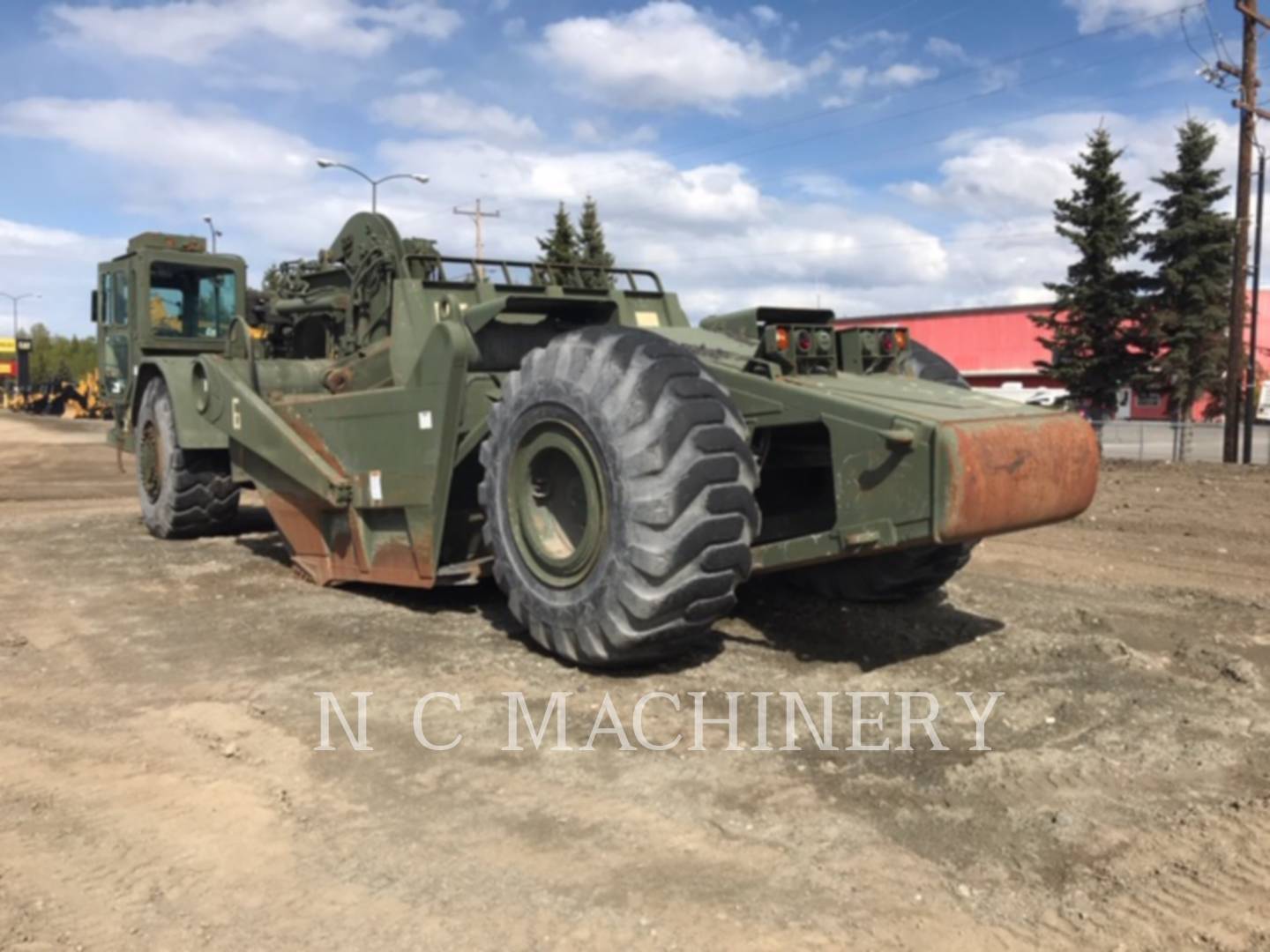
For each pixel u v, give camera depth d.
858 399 4.64
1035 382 50.47
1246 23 18.45
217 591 7.01
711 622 4.70
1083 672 5.02
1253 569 7.87
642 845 3.30
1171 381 27.69
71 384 46.41
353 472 6.51
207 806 3.64
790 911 2.92
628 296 7.12
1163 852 3.24
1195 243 27.53
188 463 9.01
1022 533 9.59
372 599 6.67
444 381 5.70
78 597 6.90
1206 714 4.45
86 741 4.26
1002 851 3.26
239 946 2.78
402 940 2.80
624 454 4.49
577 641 4.84
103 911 2.96
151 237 10.78
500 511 5.23
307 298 8.30
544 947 2.76
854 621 5.89
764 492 5.79
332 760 4.02
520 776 3.85
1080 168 26.91
